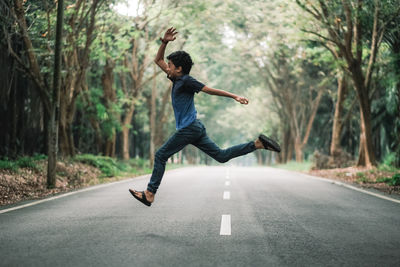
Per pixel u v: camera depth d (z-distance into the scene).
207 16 21.58
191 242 4.99
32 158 16.08
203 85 4.94
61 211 7.55
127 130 28.05
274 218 6.71
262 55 30.75
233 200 9.09
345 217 6.86
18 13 13.03
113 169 19.33
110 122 22.36
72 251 4.57
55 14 14.93
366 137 19.84
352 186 12.89
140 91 26.47
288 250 4.62
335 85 32.16
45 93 13.25
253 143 5.04
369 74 18.88
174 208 7.85
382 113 26.88
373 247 4.77
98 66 24.11
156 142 32.19
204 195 10.12
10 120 17.61
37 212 7.45
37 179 13.02
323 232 5.61
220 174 20.58
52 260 4.20
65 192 11.06
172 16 20.06
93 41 17.61
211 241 5.05
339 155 24.11
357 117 29.56
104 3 16.86
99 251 4.56
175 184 13.65
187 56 5.09
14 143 17.75
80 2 15.81
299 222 6.37
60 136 18.08
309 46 22.91
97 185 13.47
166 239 5.16
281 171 24.92
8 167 12.82
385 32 17.73
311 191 11.21
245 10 20.94
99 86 24.67
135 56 25.42
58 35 12.25
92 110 21.64
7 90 16.34
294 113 36.47
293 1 17.36
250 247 4.75
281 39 22.72
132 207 8.03
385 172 17.28
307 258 4.29
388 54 19.72
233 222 6.34
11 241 5.05
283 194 10.39
